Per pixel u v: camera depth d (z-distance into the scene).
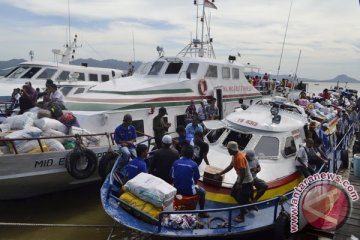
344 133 15.66
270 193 7.47
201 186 7.63
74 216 9.09
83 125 10.12
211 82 13.98
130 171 7.21
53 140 8.91
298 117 9.85
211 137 9.42
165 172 7.34
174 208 6.67
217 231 6.26
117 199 6.75
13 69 18.41
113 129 10.61
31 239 7.89
